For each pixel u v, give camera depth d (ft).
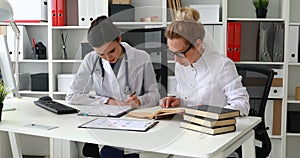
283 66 11.13
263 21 11.32
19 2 11.72
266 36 11.09
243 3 12.07
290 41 11.10
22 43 11.73
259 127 7.77
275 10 12.05
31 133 5.46
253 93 8.20
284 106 11.18
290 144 12.21
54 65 11.92
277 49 11.11
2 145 10.80
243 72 8.49
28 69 12.85
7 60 8.06
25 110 6.98
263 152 7.73
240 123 5.79
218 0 12.18
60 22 11.66
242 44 11.18
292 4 11.90
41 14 11.75
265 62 11.08
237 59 11.18
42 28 12.65
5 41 8.01
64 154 11.58
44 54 12.10
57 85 12.03
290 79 12.13
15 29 9.12
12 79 8.22
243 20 11.23
